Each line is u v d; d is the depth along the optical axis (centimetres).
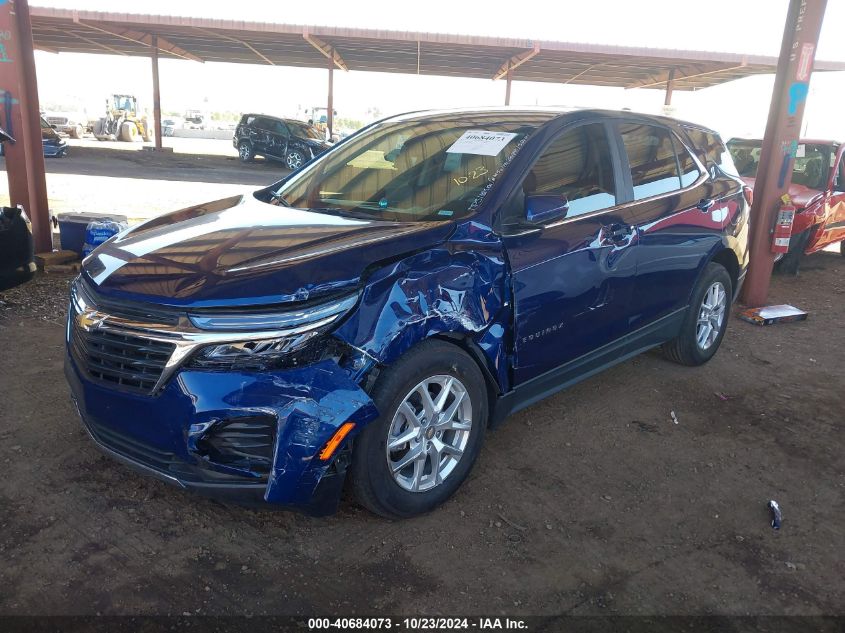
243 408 236
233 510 292
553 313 332
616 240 363
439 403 285
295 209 346
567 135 356
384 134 401
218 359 238
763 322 617
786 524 305
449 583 254
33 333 492
